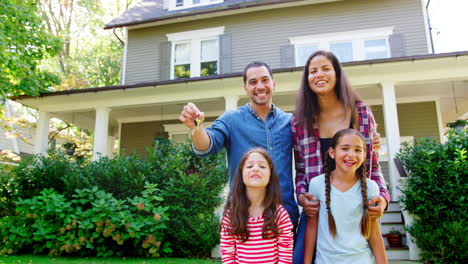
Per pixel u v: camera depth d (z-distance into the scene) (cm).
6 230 513
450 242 429
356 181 189
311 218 194
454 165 450
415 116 842
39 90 863
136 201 499
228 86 734
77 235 499
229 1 1085
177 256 515
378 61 618
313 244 192
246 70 216
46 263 424
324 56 202
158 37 1097
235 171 204
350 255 175
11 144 1374
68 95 805
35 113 1748
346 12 958
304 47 971
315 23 973
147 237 485
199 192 535
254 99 209
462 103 906
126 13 1184
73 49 2025
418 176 482
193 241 506
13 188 604
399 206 557
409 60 610
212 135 195
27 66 821
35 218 514
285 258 178
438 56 596
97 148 788
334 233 181
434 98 838
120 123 1046
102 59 1948
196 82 727
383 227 549
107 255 486
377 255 181
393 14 928
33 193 597
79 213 491
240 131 208
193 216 528
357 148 182
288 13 998
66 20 1905
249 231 181
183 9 1126
